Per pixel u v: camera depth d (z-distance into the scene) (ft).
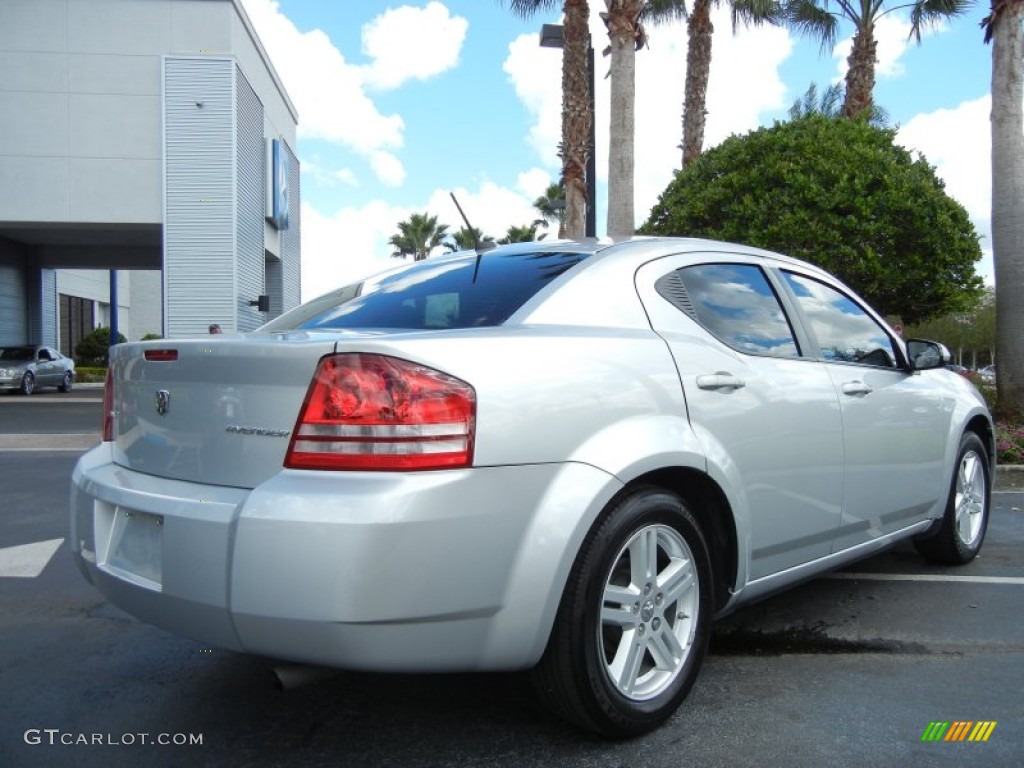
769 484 10.85
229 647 8.05
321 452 7.80
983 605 14.20
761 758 8.99
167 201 74.84
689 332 10.60
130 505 8.90
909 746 9.28
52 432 44.52
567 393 8.75
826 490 11.87
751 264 12.32
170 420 9.07
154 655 12.21
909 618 13.56
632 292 10.39
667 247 11.37
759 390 10.87
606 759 8.99
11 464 31.78
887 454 13.25
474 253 12.34
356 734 9.66
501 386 8.29
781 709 10.23
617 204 38.27
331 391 7.84
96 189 74.79
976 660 11.87
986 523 17.19
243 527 7.67
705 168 37.78
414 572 7.57
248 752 9.27
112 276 122.72
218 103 74.90
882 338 14.26
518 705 10.36
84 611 14.28
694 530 9.87
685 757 9.02
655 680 9.60
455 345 8.27
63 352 135.44
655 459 9.16
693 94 58.95
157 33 74.54
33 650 12.44
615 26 37.93
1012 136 34.09
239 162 77.20
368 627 7.47
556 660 8.65
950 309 37.42
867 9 57.41
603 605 8.93
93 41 74.13
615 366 9.32
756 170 35.12
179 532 8.18
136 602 8.82
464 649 7.98
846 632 12.94
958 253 34.58
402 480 7.64
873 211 34.04
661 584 9.55
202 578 7.97
